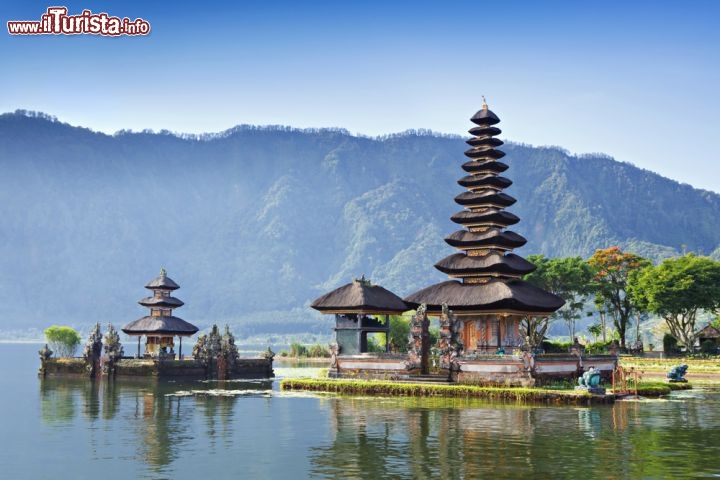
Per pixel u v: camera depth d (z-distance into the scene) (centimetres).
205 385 7744
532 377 5997
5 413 5144
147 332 9075
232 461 3309
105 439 3950
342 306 7262
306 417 4734
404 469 3091
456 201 7906
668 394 6156
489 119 8056
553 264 11006
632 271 11581
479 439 3781
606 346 10950
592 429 4088
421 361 6644
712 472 2997
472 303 7088
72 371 9069
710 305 10975
